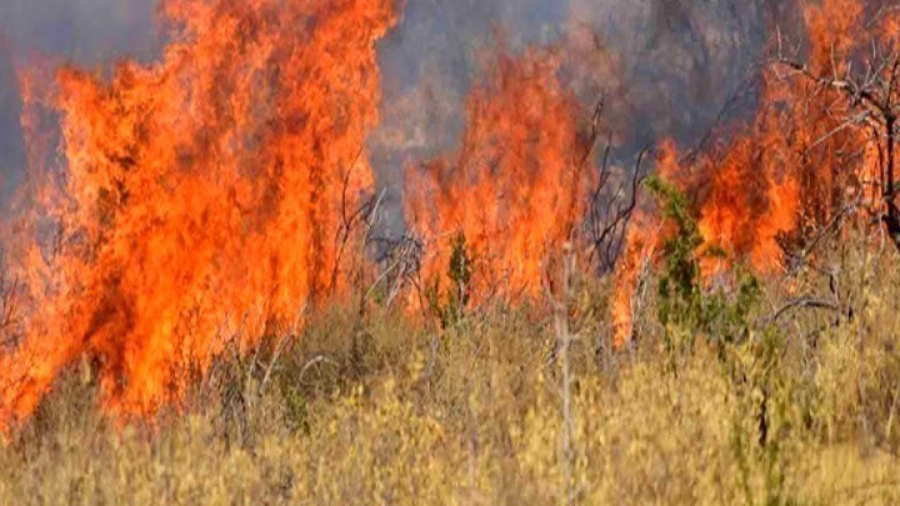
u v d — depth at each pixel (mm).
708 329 27969
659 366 26109
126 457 26547
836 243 31422
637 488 20625
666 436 21875
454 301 43625
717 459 21312
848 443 23172
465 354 34312
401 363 38531
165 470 25562
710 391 23875
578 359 31828
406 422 28156
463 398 29203
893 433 23094
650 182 30469
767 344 26266
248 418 33812
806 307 30594
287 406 36688
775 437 21906
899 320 25812
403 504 23766
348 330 44562
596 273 43906
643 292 34125
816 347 27875
